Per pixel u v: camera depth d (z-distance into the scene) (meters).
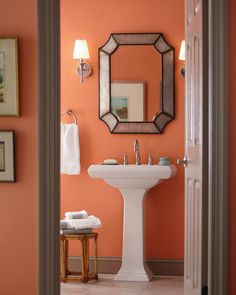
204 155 3.59
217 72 3.38
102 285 5.14
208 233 3.47
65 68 5.70
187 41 4.20
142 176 5.23
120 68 5.66
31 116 3.42
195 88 3.86
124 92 5.66
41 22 3.41
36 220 3.42
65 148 5.60
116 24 5.66
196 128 3.82
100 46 5.67
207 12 3.59
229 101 3.39
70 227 5.17
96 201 5.68
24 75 3.42
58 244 3.43
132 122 5.64
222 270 3.38
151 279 5.41
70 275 5.47
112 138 5.67
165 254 5.61
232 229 3.39
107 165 5.32
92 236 5.24
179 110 5.62
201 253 3.58
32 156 3.42
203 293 3.57
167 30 5.62
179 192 5.61
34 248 3.42
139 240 5.35
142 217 5.36
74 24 5.69
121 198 5.66
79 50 5.55
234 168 3.39
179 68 5.62
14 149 3.42
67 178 5.70
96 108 5.69
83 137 5.69
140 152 5.64
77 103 5.69
